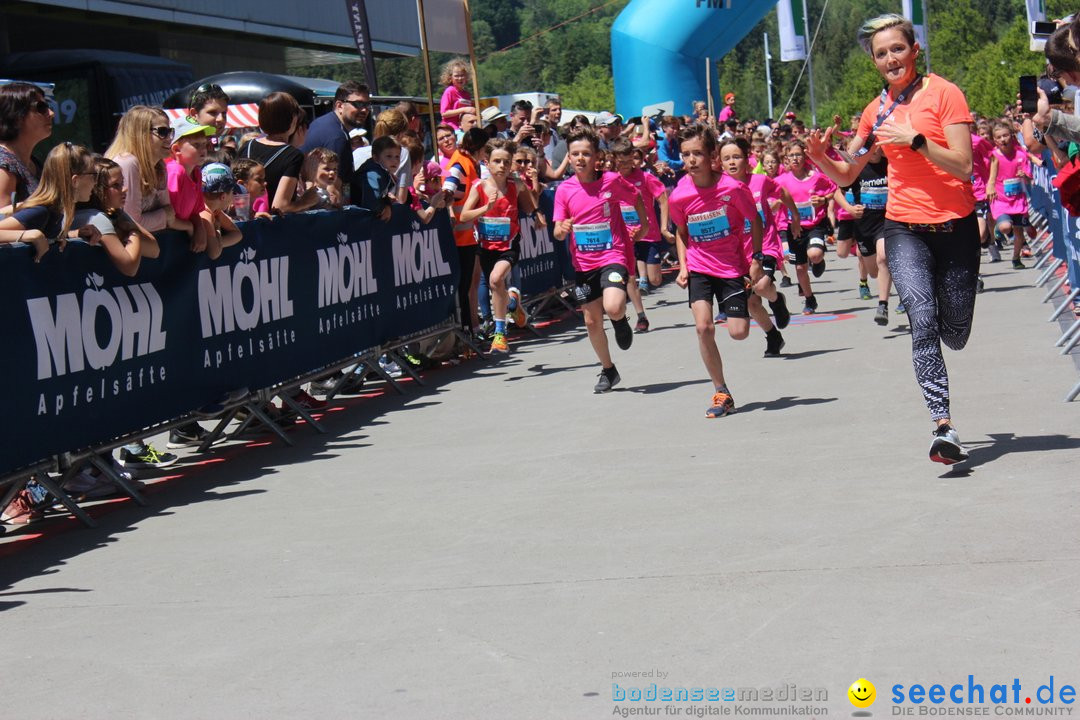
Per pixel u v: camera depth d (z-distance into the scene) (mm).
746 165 15805
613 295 15758
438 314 20219
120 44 39594
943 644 6676
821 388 15148
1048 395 13227
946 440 10094
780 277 32500
